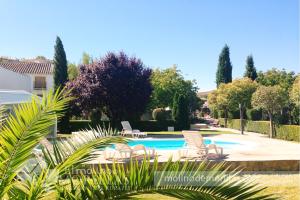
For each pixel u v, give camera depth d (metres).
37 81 42.88
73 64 58.59
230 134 27.06
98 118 34.72
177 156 13.34
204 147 12.77
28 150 3.17
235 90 34.00
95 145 3.62
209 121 49.41
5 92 16.14
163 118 40.19
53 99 3.37
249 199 2.62
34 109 3.22
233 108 35.69
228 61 53.38
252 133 28.95
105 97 32.34
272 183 9.23
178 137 25.41
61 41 36.53
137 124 33.06
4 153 3.07
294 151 14.61
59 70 36.19
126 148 12.39
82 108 32.62
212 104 41.56
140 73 33.69
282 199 2.68
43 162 3.86
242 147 16.77
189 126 33.88
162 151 15.39
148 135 27.17
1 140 3.06
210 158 12.48
